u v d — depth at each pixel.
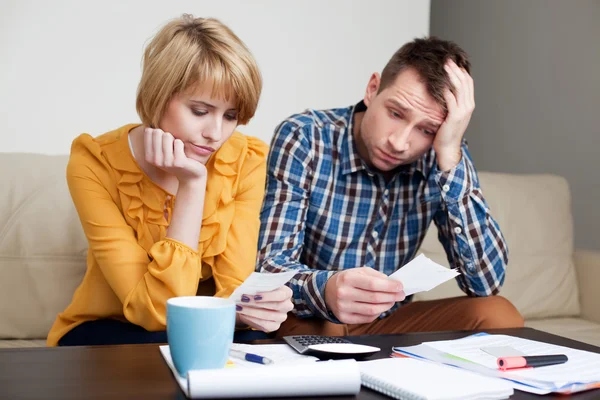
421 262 1.11
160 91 1.25
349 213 1.65
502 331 1.26
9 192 1.70
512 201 2.43
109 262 1.29
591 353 1.02
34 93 2.33
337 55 2.85
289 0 2.73
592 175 3.22
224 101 1.26
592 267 2.48
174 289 1.23
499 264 1.60
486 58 3.91
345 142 1.65
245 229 1.45
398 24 2.96
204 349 0.79
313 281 1.33
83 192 1.34
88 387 0.76
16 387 0.75
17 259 1.67
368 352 0.95
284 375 0.75
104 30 2.41
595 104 3.20
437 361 0.96
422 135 1.52
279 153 1.61
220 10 2.60
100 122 2.44
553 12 3.44
